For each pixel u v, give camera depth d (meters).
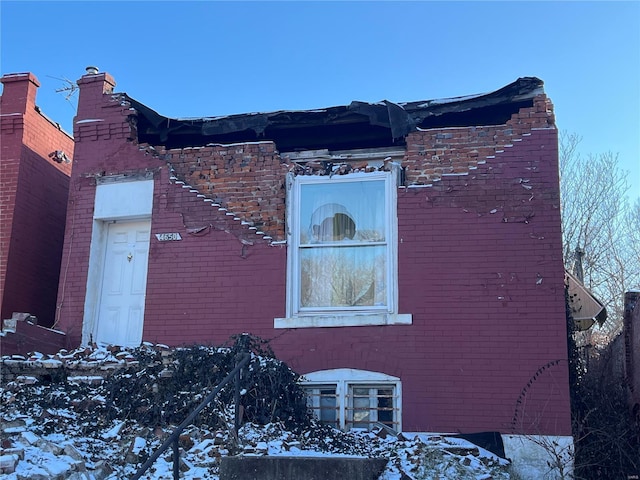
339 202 10.03
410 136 9.95
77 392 8.59
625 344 12.43
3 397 8.25
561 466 8.09
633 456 9.56
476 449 8.18
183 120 10.79
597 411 9.95
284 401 8.34
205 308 10.02
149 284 10.31
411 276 9.41
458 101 9.83
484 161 9.60
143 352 9.12
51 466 6.46
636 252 24.02
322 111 10.22
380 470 6.85
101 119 11.26
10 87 12.55
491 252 9.28
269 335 9.66
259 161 10.43
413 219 9.60
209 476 6.81
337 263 9.83
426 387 9.02
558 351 8.80
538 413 8.65
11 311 11.48
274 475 6.60
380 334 9.32
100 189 11.02
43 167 12.70
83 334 10.51
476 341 9.04
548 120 9.57
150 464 5.86
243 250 10.11
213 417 7.78
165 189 10.63
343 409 9.18
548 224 9.22
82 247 10.88
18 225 11.88
